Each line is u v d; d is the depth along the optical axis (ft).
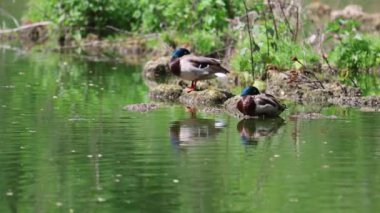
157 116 53.26
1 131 47.80
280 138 46.19
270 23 69.26
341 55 68.13
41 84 66.74
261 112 52.54
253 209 33.65
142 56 86.48
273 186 36.65
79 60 82.89
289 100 59.98
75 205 34.47
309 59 67.62
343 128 48.75
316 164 40.16
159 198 35.17
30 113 53.67
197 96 58.80
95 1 93.71
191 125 50.08
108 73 74.23
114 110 55.26
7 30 95.35
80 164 40.42
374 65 68.54
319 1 106.63
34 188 36.65
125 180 37.70
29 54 87.10
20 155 42.11
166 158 41.55
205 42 78.95
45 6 97.91
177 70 60.75
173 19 85.46
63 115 53.11
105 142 45.09
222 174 38.58
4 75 71.46
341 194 35.42
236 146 44.21
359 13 96.53
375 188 36.22
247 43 67.82
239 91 62.13
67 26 94.84
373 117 52.39
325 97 59.62
